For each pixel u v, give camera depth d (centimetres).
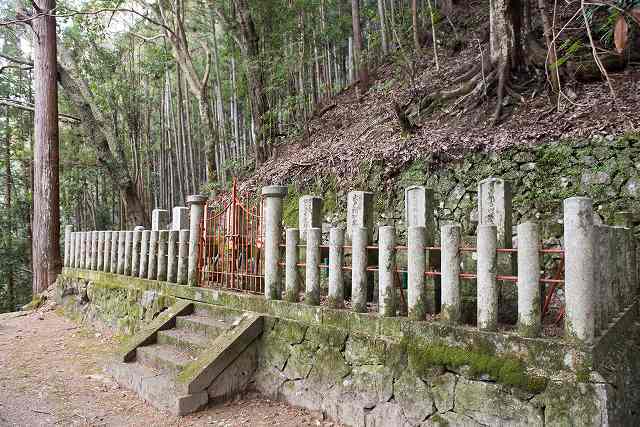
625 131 593
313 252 434
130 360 518
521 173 655
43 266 1061
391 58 1412
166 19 1459
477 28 1241
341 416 383
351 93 1463
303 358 421
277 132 1441
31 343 695
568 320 278
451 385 320
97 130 1341
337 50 1738
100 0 1399
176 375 446
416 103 1023
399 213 778
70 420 408
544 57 781
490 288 314
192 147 1969
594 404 259
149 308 643
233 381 442
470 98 868
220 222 599
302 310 432
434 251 411
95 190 2411
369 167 851
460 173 720
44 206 1070
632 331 374
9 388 492
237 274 545
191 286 583
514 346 295
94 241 852
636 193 559
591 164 602
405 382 345
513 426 287
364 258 393
